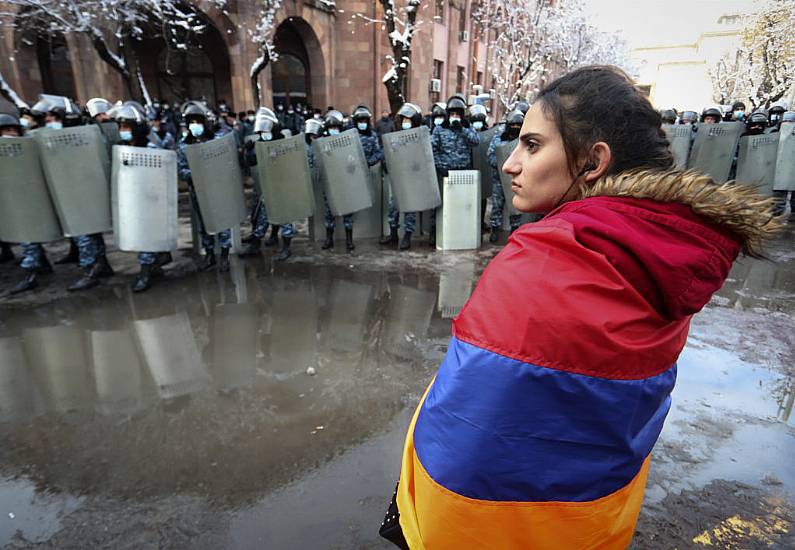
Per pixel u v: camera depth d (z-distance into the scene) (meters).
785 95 19.16
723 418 2.72
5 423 2.66
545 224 0.59
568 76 0.66
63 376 3.16
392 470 2.28
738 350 3.55
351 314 4.22
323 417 2.71
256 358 3.41
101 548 1.86
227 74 16.36
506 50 17.89
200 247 6.05
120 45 9.86
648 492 2.16
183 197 9.93
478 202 6.27
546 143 0.66
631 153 0.62
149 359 3.39
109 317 4.13
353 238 6.95
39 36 12.08
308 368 3.25
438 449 0.60
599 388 0.54
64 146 4.38
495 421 0.55
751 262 5.84
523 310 0.54
